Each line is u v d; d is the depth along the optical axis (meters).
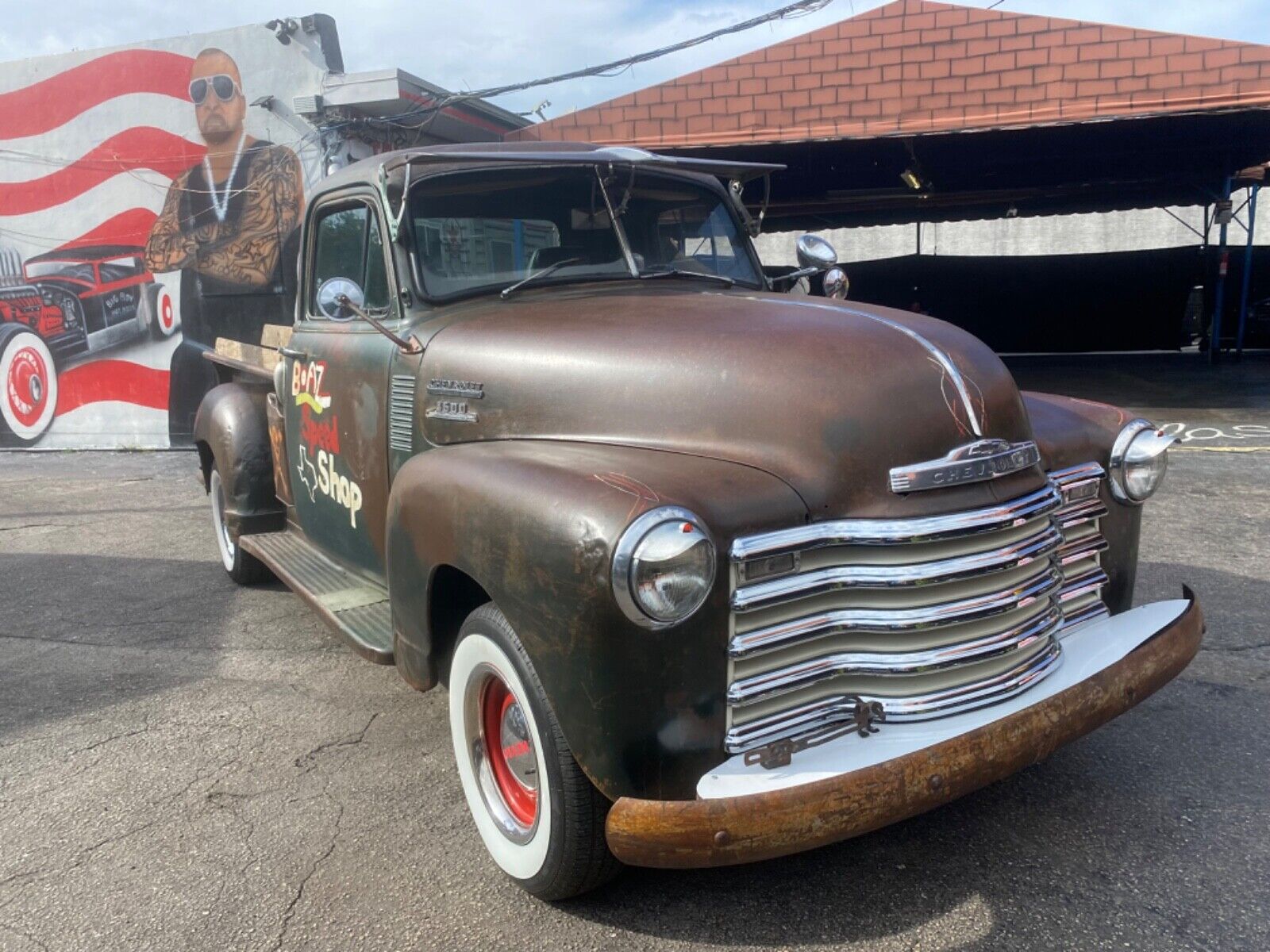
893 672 2.32
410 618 2.87
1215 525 6.27
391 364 3.42
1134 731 3.48
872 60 12.34
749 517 2.23
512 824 2.67
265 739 3.69
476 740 2.76
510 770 2.71
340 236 3.92
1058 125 11.98
